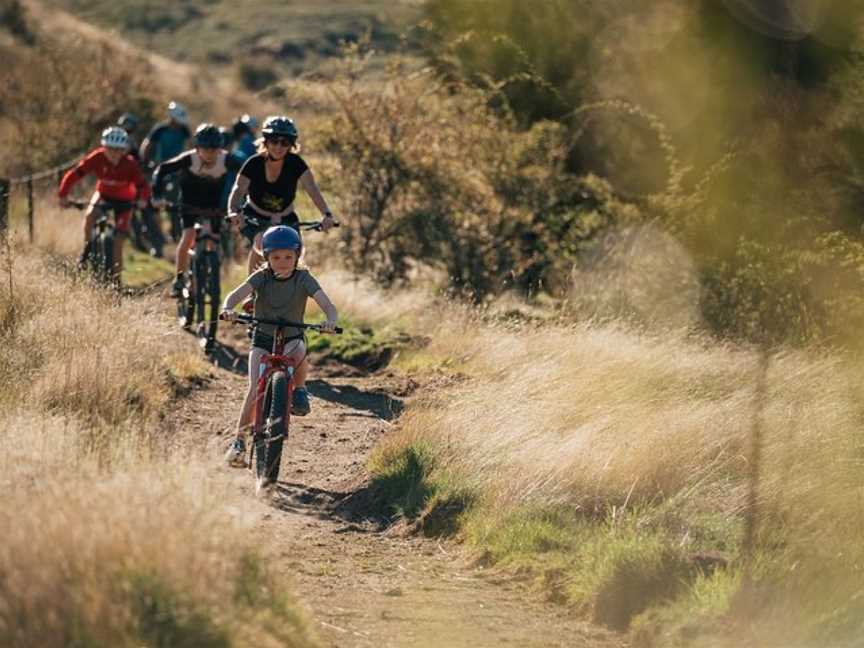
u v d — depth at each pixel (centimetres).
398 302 3556
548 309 3428
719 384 2317
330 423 2423
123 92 6147
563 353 2566
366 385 2739
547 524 1744
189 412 2375
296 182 2553
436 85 4153
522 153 3912
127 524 1202
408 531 1856
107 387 2162
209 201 2962
